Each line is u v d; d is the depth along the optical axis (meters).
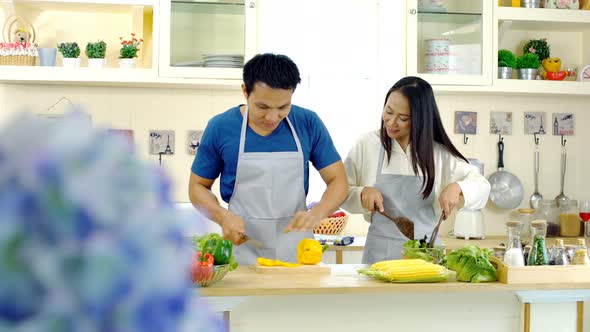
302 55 4.28
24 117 0.40
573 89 3.99
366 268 2.53
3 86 3.87
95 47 3.70
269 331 2.26
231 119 2.71
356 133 4.32
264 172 2.69
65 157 0.39
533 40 4.18
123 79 3.67
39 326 0.37
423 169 2.73
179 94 3.98
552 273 2.33
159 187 0.42
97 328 0.38
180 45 3.71
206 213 2.62
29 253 0.37
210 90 4.00
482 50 3.92
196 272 2.13
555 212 4.11
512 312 2.40
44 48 3.66
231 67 3.72
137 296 0.39
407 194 2.89
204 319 0.45
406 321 2.34
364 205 2.74
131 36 3.96
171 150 3.97
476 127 4.22
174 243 0.42
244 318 2.24
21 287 0.37
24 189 0.38
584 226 4.10
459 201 2.85
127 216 0.40
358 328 2.31
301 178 2.73
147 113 3.96
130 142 0.43
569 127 4.31
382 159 2.93
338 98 4.31
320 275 2.43
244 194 2.72
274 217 2.72
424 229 2.90
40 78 3.62
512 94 4.19
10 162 0.38
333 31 4.30
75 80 3.65
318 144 2.76
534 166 4.28
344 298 2.30
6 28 3.76
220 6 3.74
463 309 2.37
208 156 2.73
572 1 4.04
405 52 3.86
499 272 2.35
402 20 3.87
